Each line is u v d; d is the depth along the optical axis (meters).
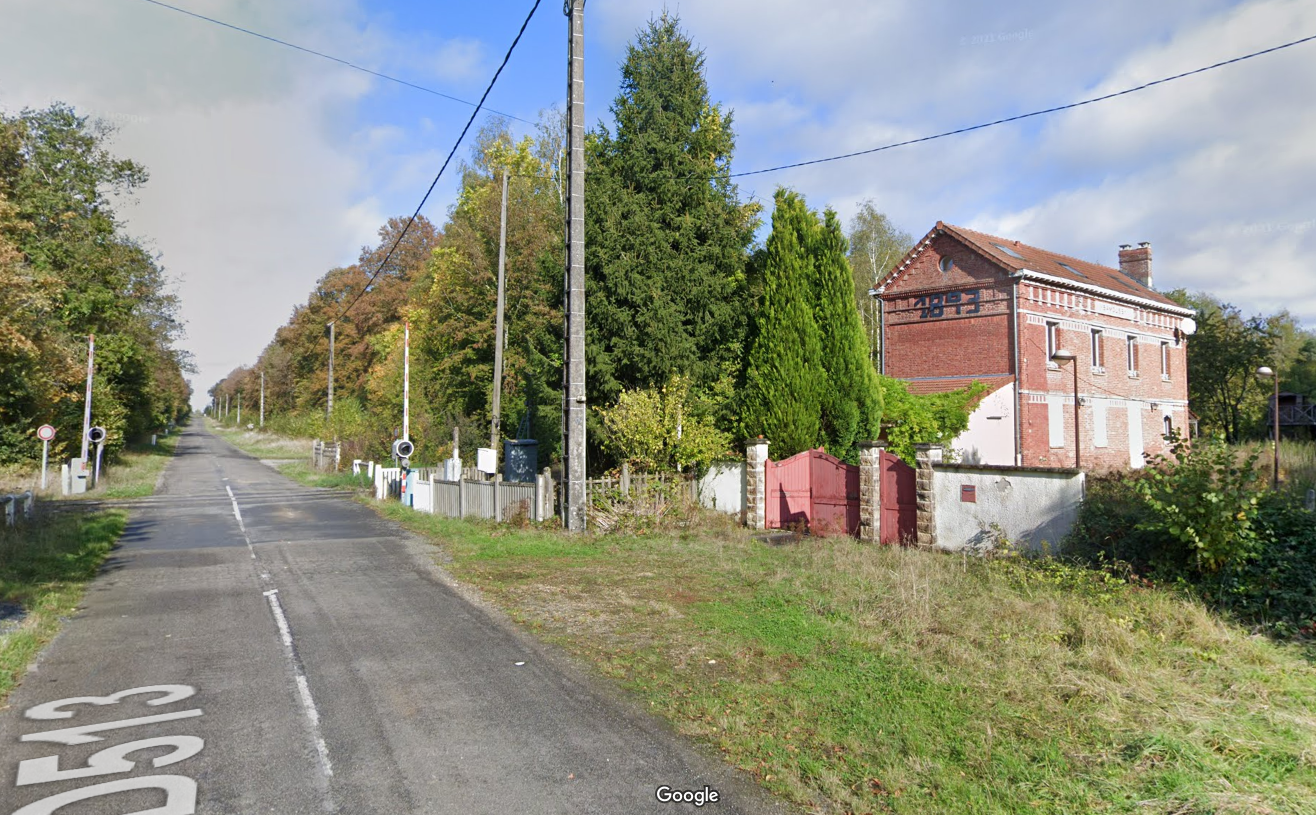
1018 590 9.12
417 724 5.52
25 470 28.31
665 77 20.06
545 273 23.39
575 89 14.47
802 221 18.30
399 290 56.22
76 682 6.45
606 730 5.39
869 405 18.20
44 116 32.88
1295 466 21.75
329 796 4.42
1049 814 4.09
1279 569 8.19
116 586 10.59
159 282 43.03
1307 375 52.56
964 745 4.92
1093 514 10.42
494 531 15.39
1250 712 5.40
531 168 38.41
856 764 4.74
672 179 19.16
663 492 16.16
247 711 5.79
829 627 7.76
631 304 18.56
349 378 61.31
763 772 4.69
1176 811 4.06
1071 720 5.30
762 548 13.05
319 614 8.89
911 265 27.84
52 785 4.54
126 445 54.53
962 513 12.22
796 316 17.84
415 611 9.00
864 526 13.88
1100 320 28.69
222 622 8.53
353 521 18.36
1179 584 8.66
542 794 4.44
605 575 10.84
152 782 4.59
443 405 35.47
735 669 6.60
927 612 7.95
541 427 24.80
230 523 18.03
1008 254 26.48
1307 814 3.95
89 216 34.50
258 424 101.06
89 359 29.55
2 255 14.52
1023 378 24.69
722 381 19.20
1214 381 44.41
